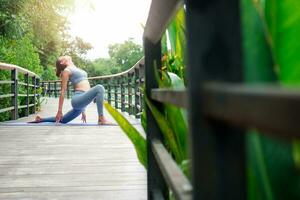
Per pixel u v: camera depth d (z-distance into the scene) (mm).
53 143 5031
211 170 542
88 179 3084
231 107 450
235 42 584
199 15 586
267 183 637
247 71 648
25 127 6887
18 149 4562
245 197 538
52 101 17031
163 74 1474
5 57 9695
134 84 8766
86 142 5109
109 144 4926
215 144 542
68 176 3186
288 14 643
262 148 640
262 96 379
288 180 623
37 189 2789
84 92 7188
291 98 338
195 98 573
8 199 2545
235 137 539
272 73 636
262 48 646
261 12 666
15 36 11500
